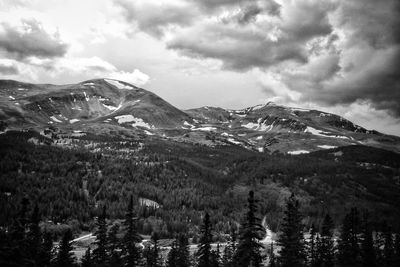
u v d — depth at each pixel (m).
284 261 61.12
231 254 97.75
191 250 140.12
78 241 156.25
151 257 90.25
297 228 64.88
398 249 78.94
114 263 64.25
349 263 69.12
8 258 48.75
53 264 69.94
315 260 78.38
